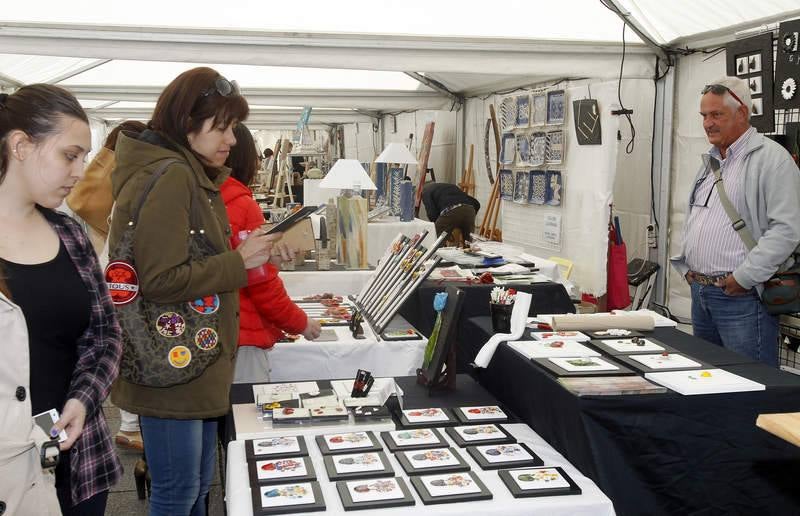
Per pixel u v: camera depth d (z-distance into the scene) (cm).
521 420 205
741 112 282
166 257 162
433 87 714
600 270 438
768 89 314
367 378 214
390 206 556
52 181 127
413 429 194
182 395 171
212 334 172
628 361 200
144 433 176
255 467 167
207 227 173
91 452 143
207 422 200
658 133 430
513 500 154
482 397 223
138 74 687
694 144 406
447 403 216
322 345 271
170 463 176
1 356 123
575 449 175
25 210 132
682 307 421
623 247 441
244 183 235
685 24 380
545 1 402
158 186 163
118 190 169
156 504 179
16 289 129
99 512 146
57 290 134
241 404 214
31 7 421
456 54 422
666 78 421
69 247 140
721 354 214
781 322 313
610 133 428
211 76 173
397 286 285
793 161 275
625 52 424
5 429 122
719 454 177
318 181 584
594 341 224
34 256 133
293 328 231
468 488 156
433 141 822
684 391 174
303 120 911
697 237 298
